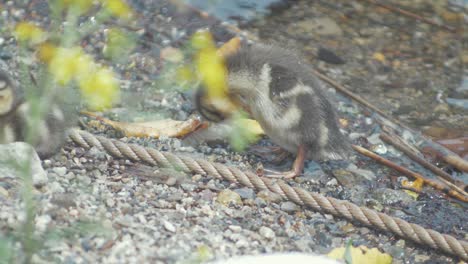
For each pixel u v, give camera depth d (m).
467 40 13.83
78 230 6.83
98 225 6.97
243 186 8.98
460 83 12.66
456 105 12.07
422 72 12.89
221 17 13.73
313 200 8.80
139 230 7.23
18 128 8.43
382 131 11.12
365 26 14.04
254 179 8.96
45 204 7.19
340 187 9.62
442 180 10.11
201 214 8.11
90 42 12.17
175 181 8.75
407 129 11.26
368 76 12.69
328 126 9.71
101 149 9.04
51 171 8.27
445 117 11.75
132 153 9.00
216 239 7.56
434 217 9.29
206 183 8.90
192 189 8.69
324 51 13.24
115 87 6.44
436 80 12.70
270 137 9.90
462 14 14.58
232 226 7.97
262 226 8.20
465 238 8.94
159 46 12.36
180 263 6.69
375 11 14.52
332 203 8.76
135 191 8.33
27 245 6.05
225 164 9.65
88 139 9.03
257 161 9.90
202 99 9.77
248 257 6.45
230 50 9.98
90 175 8.52
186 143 9.95
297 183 9.56
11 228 6.65
